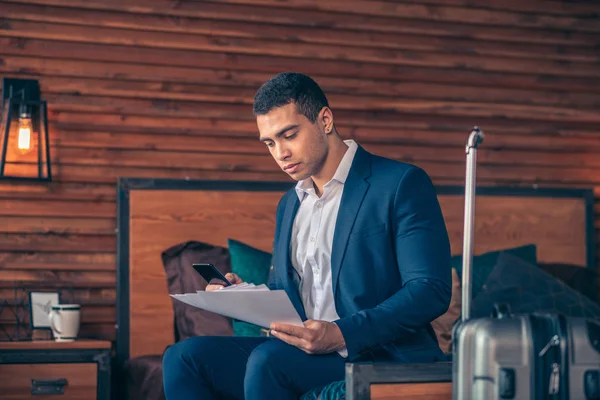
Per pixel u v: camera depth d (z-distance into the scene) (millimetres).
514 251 5141
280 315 2582
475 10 5551
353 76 5414
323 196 2934
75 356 4371
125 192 5008
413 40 5484
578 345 2188
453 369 2277
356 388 2422
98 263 5043
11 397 4258
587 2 5734
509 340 2180
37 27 4945
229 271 4777
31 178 4863
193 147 5188
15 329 4883
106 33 5043
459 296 4582
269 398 2596
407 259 2717
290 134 2832
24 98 4887
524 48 5664
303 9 5297
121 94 5074
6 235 4941
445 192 5434
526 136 5691
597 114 5758
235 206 5152
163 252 4887
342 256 2799
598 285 5645
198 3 5156
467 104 5574
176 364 2912
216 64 5207
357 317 2596
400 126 5480
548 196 5633
